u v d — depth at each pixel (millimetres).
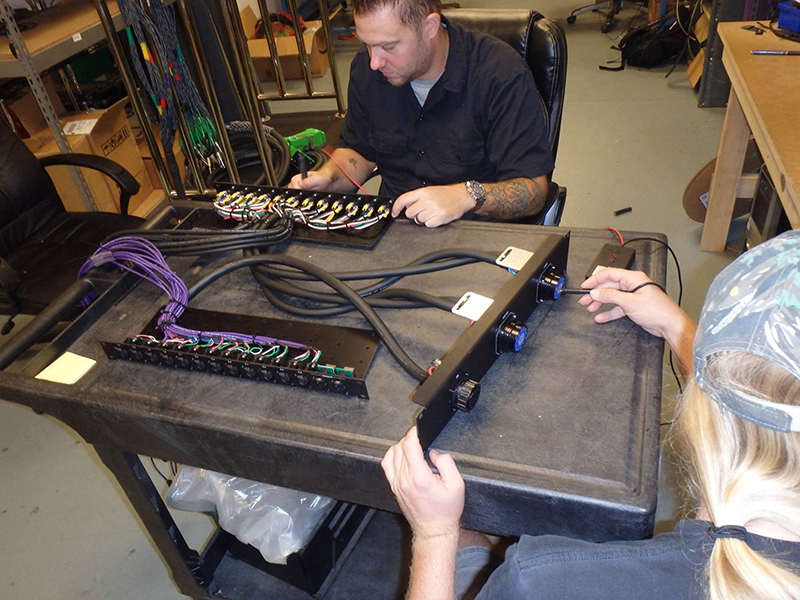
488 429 817
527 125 1580
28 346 1049
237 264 1087
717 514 541
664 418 979
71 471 1881
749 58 1885
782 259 529
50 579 1604
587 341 939
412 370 883
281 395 900
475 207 1328
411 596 732
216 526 1561
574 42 4469
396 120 1721
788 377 498
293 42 4012
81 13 2318
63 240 1996
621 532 736
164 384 945
